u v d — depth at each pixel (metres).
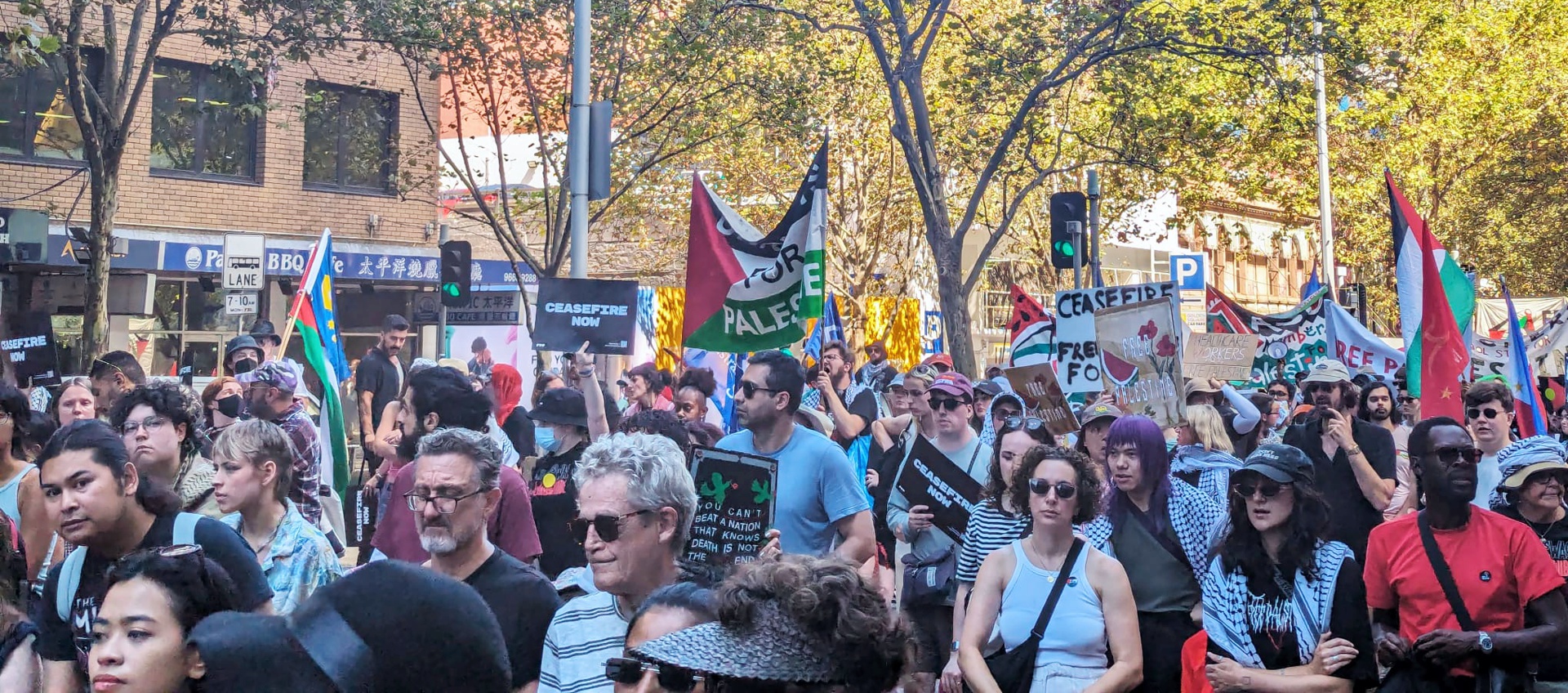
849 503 6.35
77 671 4.56
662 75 22.58
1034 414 10.20
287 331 9.87
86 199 21.84
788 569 2.33
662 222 32.59
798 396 6.42
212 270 23.23
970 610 5.68
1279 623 5.31
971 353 19.62
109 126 15.98
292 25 19.61
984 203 32.50
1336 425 8.21
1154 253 47.53
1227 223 53.00
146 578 3.25
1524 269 42.91
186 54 22.94
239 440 5.25
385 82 25.53
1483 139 37.78
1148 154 22.36
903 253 34.12
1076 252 16.61
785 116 22.14
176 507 4.62
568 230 23.27
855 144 28.64
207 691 1.95
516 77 23.28
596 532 3.93
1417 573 5.78
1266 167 33.25
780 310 9.56
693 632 2.34
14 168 21.19
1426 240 10.62
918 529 7.32
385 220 25.66
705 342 9.63
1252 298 55.81
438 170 23.91
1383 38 29.84
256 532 5.31
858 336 30.06
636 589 3.97
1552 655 5.67
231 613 2.00
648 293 23.94
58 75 16.19
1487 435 8.23
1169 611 5.89
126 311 22.02
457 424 6.86
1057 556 5.63
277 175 24.14
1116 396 9.72
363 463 13.80
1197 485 7.41
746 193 30.31
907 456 7.25
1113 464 6.03
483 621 1.99
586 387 7.66
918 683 6.30
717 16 20.61
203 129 23.38
